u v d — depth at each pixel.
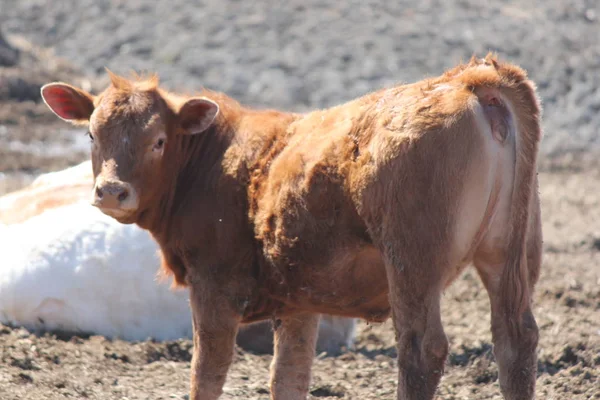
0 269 13.76
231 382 12.54
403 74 40.31
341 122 9.74
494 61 9.18
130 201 9.92
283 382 10.92
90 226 13.80
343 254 9.52
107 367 12.71
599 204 24.77
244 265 10.20
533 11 48.38
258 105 37.69
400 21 45.38
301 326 10.88
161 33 44.75
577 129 36.91
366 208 9.14
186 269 10.69
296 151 9.87
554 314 14.95
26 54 41.88
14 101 36.22
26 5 49.12
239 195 10.25
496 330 9.17
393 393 12.23
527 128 9.02
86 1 48.69
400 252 8.92
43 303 13.57
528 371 8.96
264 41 43.31
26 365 12.34
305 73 40.44
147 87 10.45
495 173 8.91
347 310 10.05
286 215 9.73
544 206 24.52
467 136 8.77
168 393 11.91
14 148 30.52
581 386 12.02
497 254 9.18
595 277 17.36
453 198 8.79
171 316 14.03
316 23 44.84
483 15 46.88
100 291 13.62
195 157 10.71
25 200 15.12
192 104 10.41
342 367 13.35
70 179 15.30
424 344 8.84
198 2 47.69
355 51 42.12
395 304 9.03
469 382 12.65
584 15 49.00
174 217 10.62
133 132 10.09
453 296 16.47
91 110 10.95
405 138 8.89
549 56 42.94
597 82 40.66
